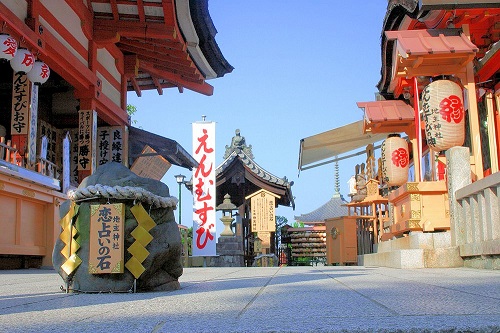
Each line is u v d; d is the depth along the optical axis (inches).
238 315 105.6
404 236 408.8
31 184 468.8
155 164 754.2
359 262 628.4
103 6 577.9
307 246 1111.0
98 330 89.4
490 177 285.9
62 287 192.4
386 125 506.9
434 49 351.3
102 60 629.6
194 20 583.2
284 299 138.6
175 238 195.8
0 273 383.6
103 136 680.4
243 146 965.2
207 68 717.9
